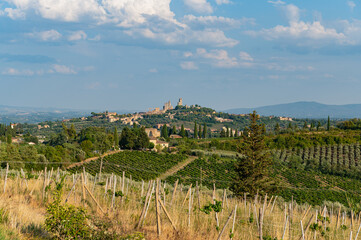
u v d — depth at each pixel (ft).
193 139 492.95
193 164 290.76
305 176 276.41
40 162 197.57
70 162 249.14
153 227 40.70
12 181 65.77
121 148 399.24
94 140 367.04
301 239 38.81
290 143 366.43
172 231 39.45
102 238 30.60
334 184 256.73
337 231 50.72
